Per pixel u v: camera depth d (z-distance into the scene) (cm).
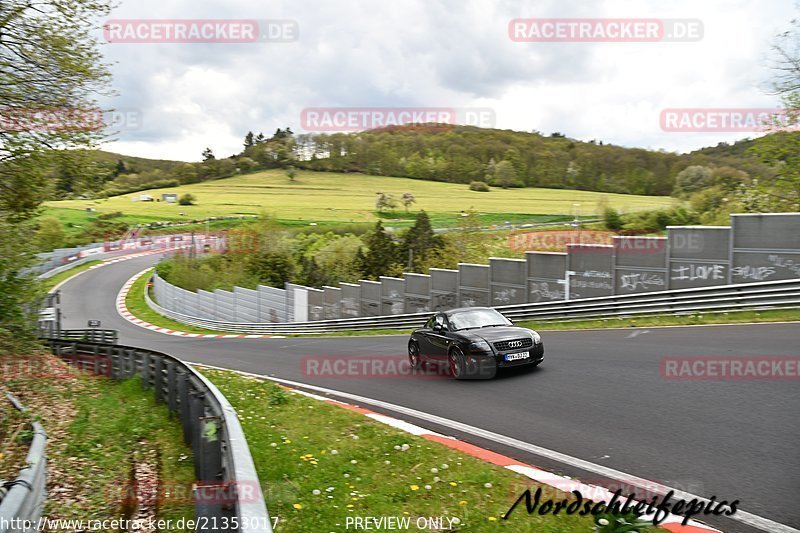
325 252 6538
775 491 503
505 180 11388
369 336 2550
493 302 2409
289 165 15038
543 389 976
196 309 5425
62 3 1478
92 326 2789
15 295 1739
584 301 1900
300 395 1110
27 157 1561
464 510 496
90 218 10694
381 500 527
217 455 498
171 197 12762
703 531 440
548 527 454
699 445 632
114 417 1074
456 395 1011
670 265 1766
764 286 1474
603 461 616
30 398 1304
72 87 1541
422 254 5741
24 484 448
